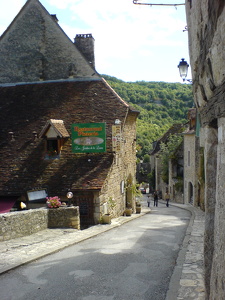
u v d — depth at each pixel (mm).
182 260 8195
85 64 18828
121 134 16359
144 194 48656
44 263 8344
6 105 18391
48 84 18906
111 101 17547
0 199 14531
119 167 17344
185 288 6363
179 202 32812
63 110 17516
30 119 17500
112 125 16422
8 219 10523
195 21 5207
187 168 29562
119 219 16047
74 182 14453
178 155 33938
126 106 17312
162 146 38938
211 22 3805
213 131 5133
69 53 18984
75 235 11383
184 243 10086
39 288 6812
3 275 7535
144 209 24453
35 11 19328
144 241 10805
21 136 16859
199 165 23781
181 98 91625
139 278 7273
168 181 37469
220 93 3914
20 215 10953
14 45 19406
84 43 20922
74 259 8664
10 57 19391
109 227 13234
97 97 17797
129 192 20422
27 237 10891
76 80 18797
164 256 8961
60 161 15578
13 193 14539
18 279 7309
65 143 16219
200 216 18031
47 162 15609
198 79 5277
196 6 5027
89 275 7488
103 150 15570
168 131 47219
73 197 14227
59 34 19141
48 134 15844
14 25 19438
